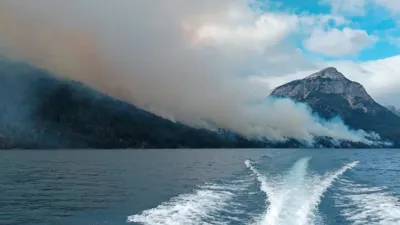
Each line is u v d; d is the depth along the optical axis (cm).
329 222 2181
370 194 3322
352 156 13862
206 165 8269
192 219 2219
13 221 2241
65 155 13900
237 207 2605
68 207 2689
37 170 6431
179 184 4200
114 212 2473
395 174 5753
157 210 2502
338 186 3888
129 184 4238
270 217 2223
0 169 6600
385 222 2205
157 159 11631
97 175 5491
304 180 4278
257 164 7750
